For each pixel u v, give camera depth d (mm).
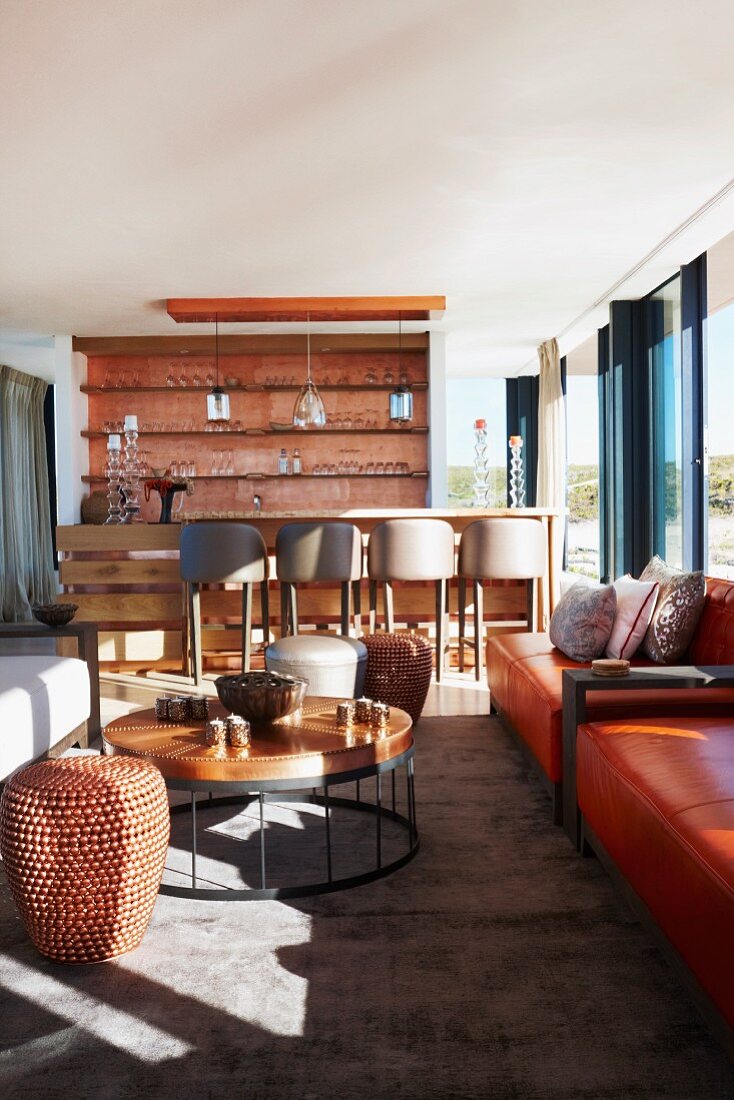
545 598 6297
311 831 3121
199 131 3605
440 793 3496
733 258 5863
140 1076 1731
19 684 3203
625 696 3070
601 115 3537
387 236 5051
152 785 2246
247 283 6039
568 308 7129
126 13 2762
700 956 1705
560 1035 1854
